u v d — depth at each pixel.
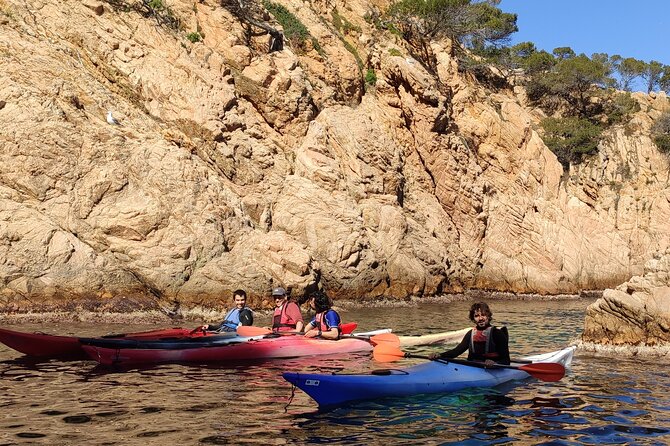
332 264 23.75
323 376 7.43
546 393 8.07
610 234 38.97
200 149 24.84
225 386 8.50
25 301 16.77
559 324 19.11
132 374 9.34
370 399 7.58
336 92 32.03
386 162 29.06
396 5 40.97
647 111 51.44
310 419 6.73
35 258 17.27
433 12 41.03
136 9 27.56
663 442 6.01
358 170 27.91
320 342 11.48
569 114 51.47
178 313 18.16
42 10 25.58
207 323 16.86
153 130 24.16
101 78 25.06
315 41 33.28
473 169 35.31
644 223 41.59
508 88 50.38
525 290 34.06
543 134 47.16
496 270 33.75
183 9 29.06
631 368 10.01
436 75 39.59
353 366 10.19
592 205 42.91
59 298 17.16
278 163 26.67
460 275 31.09
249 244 20.88
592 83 53.66
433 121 33.84
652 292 11.66
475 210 33.97
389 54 35.66
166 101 25.42
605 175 43.81
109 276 17.95
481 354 8.78
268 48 30.20
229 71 27.89
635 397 7.91
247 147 25.97
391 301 24.95
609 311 12.12
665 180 43.62
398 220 27.12
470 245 33.31
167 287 18.66
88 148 20.30
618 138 45.53
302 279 20.69
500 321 20.03
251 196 24.69
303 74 30.09
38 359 10.52
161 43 26.92
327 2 37.66
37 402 7.42
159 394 7.95
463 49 49.28
